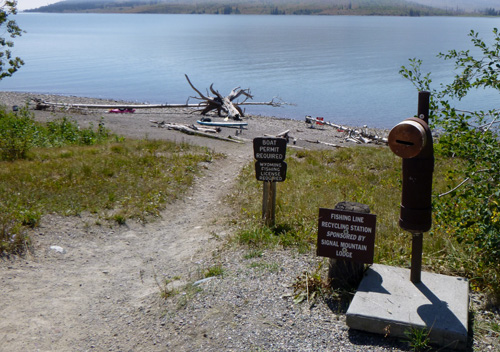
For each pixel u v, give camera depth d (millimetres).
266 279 6254
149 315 5816
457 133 6344
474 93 61938
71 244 8516
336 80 75250
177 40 185625
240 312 5457
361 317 4801
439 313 4793
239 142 25531
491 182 6055
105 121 31516
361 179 14031
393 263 6500
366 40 176750
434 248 7039
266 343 4820
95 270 7621
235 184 14070
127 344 5262
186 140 24984
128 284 7090
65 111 34844
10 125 19516
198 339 5090
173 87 65875
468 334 4789
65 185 11500
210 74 81438
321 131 34562
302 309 5406
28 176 11922
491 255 5887
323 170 15828
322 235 5688
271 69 89438
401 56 112188
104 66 94812
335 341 4758
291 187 12594
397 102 55562
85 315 6070
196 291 6152
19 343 5371
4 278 6891
